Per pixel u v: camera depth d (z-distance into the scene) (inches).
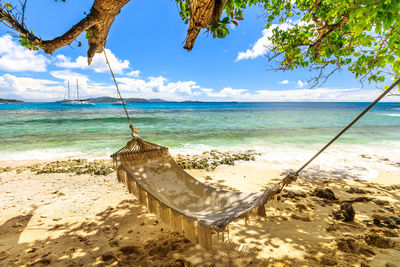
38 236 131.7
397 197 185.9
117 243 123.9
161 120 980.6
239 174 264.5
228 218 96.6
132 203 180.4
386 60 149.5
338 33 191.0
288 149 408.5
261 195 107.0
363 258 105.6
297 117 1182.3
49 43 134.8
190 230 98.3
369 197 183.3
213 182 237.1
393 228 135.5
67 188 217.6
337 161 318.0
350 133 600.4
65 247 120.4
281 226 139.0
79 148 416.5
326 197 186.4
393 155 351.9
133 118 1072.8
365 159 327.9
